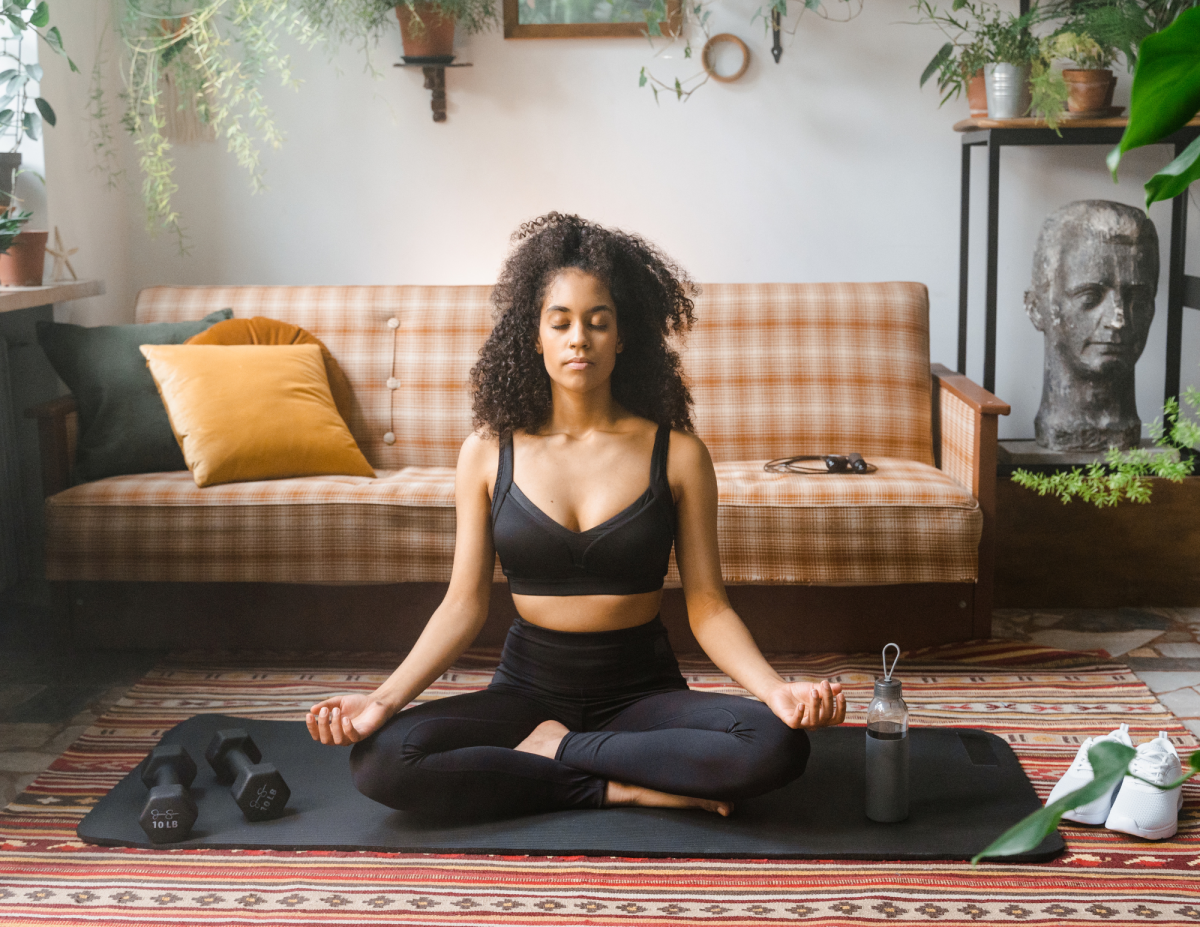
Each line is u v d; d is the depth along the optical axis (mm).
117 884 1603
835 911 1517
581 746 1750
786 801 1809
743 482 2510
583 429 1806
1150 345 3361
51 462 2531
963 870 1615
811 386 2889
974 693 2312
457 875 1610
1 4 2695
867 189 3340
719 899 1547
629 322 1788
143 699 2324
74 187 3072
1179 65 505
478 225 3391
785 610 2535
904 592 2521
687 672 2465
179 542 2451
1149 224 2896
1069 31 2934
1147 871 1612
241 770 1780
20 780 1974
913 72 3266
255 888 1586
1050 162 3303
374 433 2930
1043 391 3084
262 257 3416
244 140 3129
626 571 1749
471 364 2928
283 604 2549
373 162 3361
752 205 3359
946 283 3383
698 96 3299
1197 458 2836
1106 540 2832
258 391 2609
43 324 2701
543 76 3305
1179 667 2455
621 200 3367
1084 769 1740
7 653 2602
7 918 1518
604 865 1634
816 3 3100
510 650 1848
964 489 2480
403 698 1711
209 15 3104
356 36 3291
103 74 3240
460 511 1853
